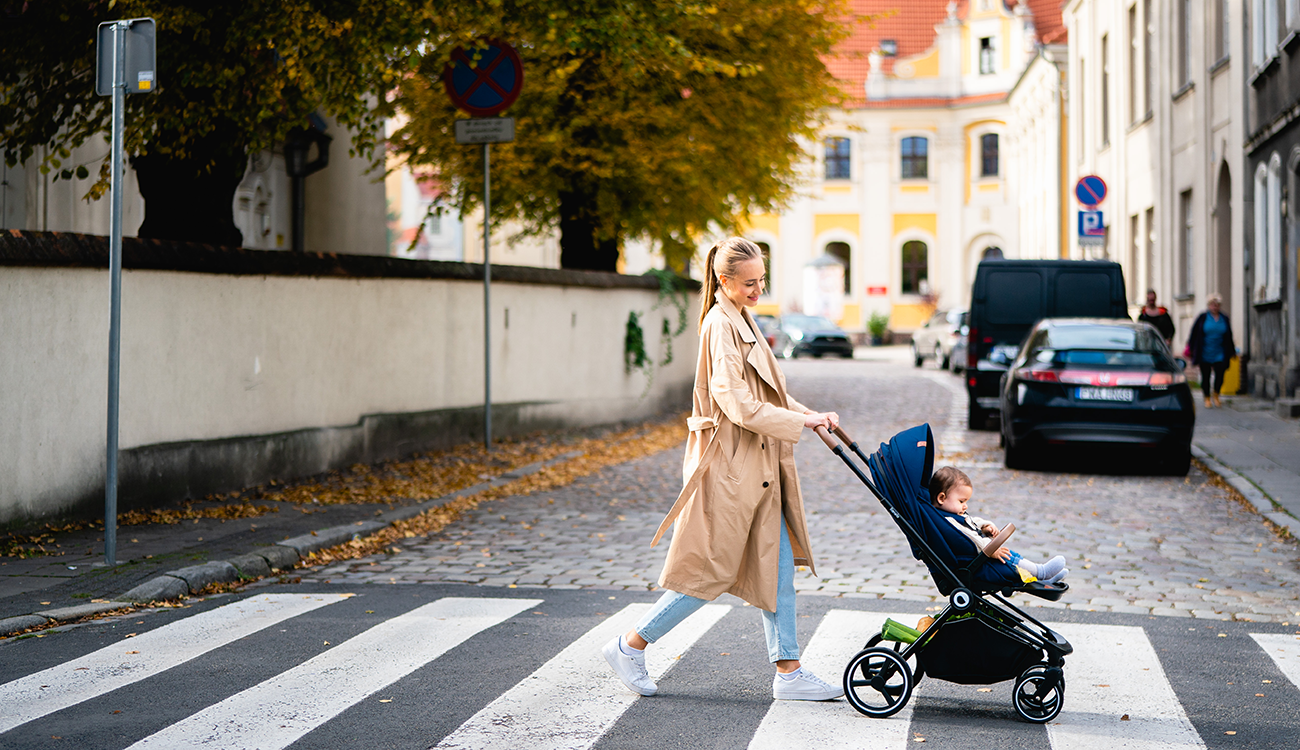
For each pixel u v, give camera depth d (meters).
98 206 14.47
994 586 5.03
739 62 16.48
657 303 20.44
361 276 12.82
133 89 7.76
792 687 5.21
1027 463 13.40
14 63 10.58
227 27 9.75
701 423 5.23
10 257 8.46
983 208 53.69
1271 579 7.96
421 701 5.17
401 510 10.10
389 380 13.41
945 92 54.19
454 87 13.15
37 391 8.80
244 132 10.70
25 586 7.19
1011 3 53.66
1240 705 5.20
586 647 6.12
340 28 9.80
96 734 4.70
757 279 5.24
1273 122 18.97
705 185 18.12
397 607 7.06
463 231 42.16
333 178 20.19
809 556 5.30
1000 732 4.82
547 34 11.37
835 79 19.55
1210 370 19.97
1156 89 27.72
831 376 29.56
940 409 20.59
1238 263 22.09
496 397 15.56
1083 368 12.84
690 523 5.20
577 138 17.75
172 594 7.29
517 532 9.64
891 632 5.08
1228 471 12.64
